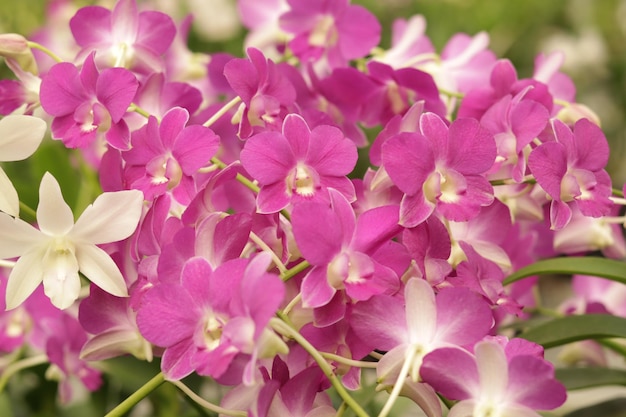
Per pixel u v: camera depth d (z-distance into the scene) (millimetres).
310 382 1143
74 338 1372
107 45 1271
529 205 1285
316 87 1311
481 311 1122
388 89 1297
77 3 1710
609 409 1436
